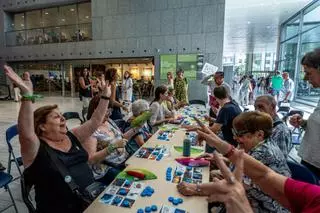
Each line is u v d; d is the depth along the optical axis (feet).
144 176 5.41
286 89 21.34
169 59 29.50
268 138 5.01
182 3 28.22
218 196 2.00
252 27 36.63
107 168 7.17
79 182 4.86
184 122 12.00
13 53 41.63
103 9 32.68
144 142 8.50
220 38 27.09
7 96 39.40
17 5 39.55
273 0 22.93
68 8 38.11
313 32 21.47
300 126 6.73
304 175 5.14
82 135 6.01
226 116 8.26
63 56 37.17
